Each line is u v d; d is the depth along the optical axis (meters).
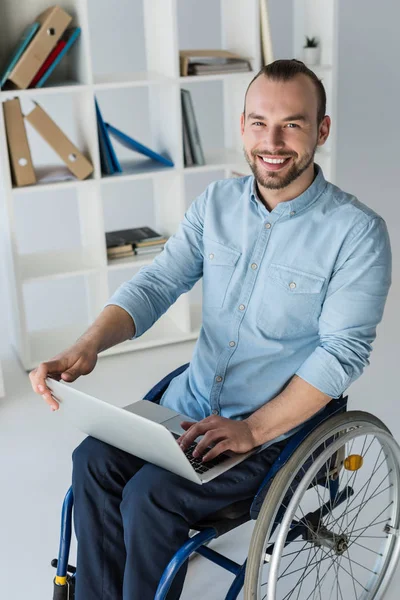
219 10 4.39
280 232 1.85
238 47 3.41
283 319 1.84
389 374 3.12
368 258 1.78
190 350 3.46
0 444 2.81
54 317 4.29
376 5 4.70
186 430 1.79
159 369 3.29
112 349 3.40
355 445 2.70
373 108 4.83
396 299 3.70
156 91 3.42
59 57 3.05
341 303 1.78
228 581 2.13
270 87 1.77
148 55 3.43
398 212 4.35
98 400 1.57
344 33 4.67
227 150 3.68
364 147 4.78
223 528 1.69
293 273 1.83
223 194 1.98
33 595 2.13
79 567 1.81
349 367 1.75
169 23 3.13
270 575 1.64
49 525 2.40
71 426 2.92
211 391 1.91
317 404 1.75
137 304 1.97
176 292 2.06
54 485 2.58
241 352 1.88
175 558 1.60
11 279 3.28
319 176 1.86
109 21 4.23
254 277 1.88
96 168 3.19
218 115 4.53
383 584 2.00
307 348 1.87
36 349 3.42
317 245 1.82
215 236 1.95
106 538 1.79
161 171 3.30
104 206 4.40
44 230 4.33
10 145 3.07
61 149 3.14
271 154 1.78
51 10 3.00
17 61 3.01
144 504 1.66
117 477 1.81
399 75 4.85
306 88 1.77
